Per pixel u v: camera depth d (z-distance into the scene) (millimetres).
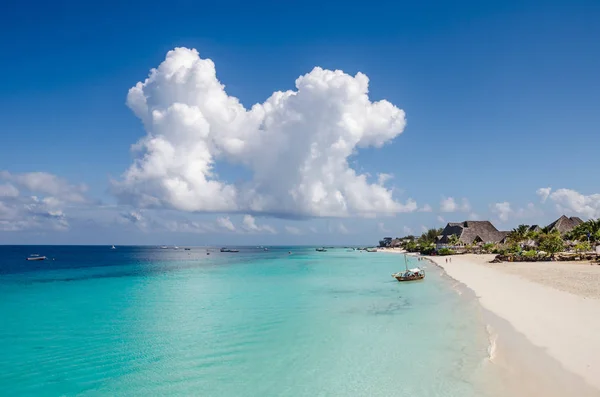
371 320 21734
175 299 31016
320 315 23578
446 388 11672
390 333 18594
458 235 101375
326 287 38375
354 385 12461
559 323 17438
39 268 73125
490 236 100188
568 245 71438
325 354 15695
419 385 12078
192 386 12969
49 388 13094
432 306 25594
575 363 12500
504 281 34812
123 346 17594
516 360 13156
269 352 16266
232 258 121500
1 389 13031
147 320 22891
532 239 77312
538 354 13516
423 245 117438
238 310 25766
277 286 39594
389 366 13914
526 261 59250
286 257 127250
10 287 40156
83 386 13227
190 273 58250
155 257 132250
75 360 15797
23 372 14516
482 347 15328
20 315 24688
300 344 17297
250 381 13219
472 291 29594
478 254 91750
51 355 16406
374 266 73750
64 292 35938
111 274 57312
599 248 59062
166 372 14281
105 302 29750
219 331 20047
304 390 12281
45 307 27734
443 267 57375
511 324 17781
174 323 22047
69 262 97500
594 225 63219
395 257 113375
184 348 17188
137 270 66250
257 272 59844
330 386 12477
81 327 21312
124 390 12828
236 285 41031
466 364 13562
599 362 12484
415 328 19391
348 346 16656
